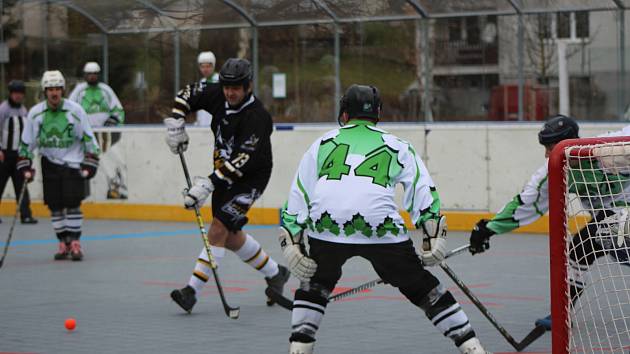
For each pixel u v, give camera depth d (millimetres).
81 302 17172
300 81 35594
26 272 21281
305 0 34719
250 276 20391
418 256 10570
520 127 28859
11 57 38656
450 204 29703
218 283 15367
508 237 27906
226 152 16031
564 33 32469
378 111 10789
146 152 34000
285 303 13789
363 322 15055
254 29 35938
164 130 33688
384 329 14484
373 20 34594
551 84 32750
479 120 33656
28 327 14828
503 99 33312
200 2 35250
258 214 32312
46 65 38219
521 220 12758
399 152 10508
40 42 38250
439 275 20281
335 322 15062
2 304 16984
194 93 16250
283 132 31812
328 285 10562
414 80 34406
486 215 29266
